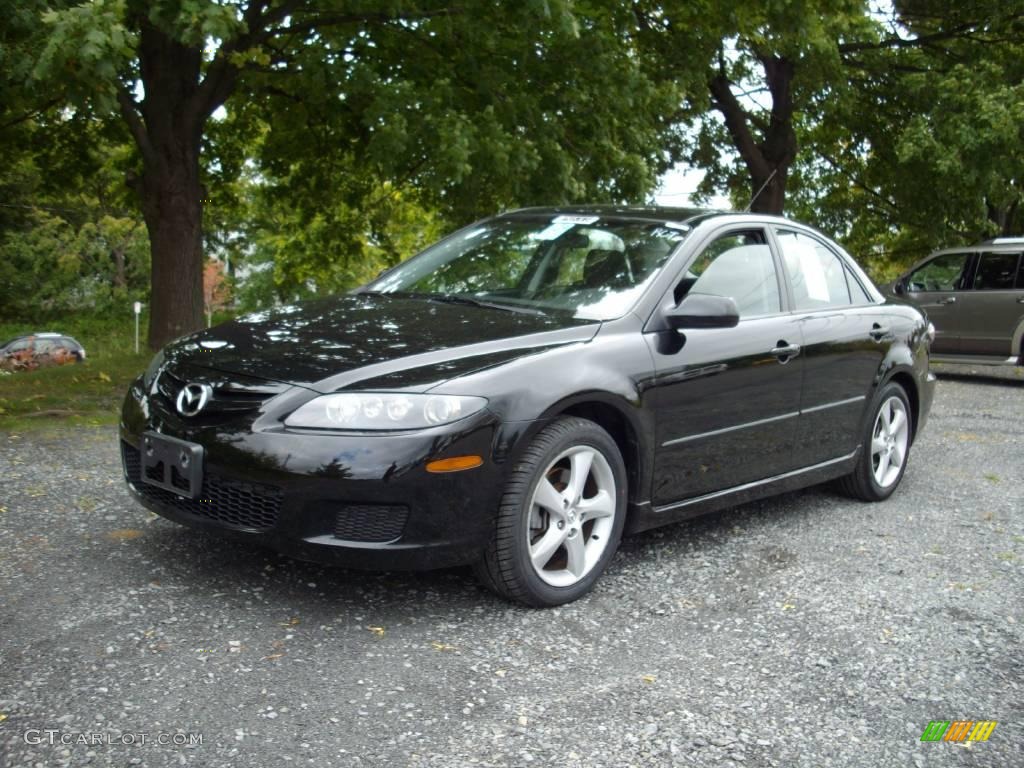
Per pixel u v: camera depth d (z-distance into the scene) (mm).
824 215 25844
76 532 4395
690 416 4289
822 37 16844
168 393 3826
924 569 4504
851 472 5559
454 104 11828
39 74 7566
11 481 5246
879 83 20859
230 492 3555
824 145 24094
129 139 15125
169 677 3039
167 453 3686
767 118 21609
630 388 4000
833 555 4660
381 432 3402
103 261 51125
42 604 3543
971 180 18234
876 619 3846
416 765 2623
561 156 11727
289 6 11008
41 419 7191
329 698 2969
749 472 4734
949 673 3375
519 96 11938
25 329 48281
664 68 14859
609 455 3939
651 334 4195
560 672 3242
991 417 9516
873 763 2762
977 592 4215
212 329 4281
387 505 3422
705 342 4387
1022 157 17969
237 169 16938
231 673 3094
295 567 4059
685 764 2701
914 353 5910
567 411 3914
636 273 4434
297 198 16812
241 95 14469
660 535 4863
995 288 12812
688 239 4617
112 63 7809
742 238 4941
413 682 3109
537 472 3654
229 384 3639
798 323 4977
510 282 4660
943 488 6219
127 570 3934
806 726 2957
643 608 3854
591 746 2771
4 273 48156
